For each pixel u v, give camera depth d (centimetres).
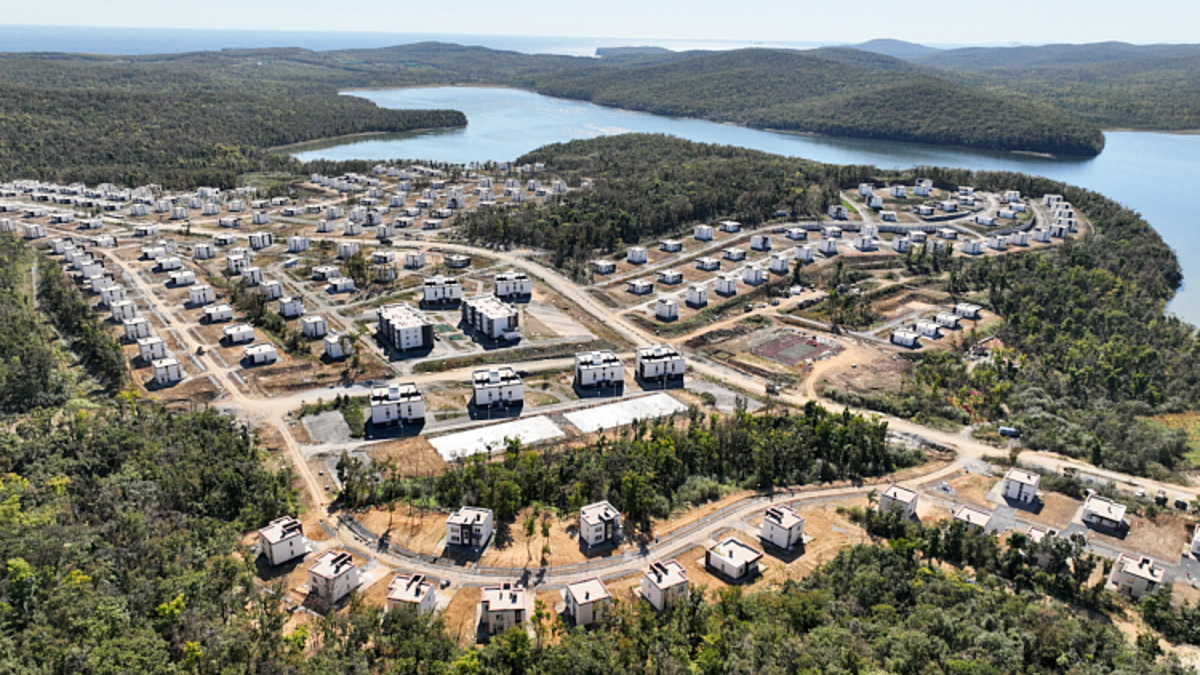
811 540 15038
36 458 15562
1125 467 18225
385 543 14438
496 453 18738
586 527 14425
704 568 14000
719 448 18300
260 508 15088
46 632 9850
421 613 12031
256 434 18900
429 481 16688
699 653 10988
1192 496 17050
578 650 10744
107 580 11562
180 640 10569
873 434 18800
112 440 16438
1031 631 11356
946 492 17238
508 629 11150
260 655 10488
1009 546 14575
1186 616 12456
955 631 11350
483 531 14362
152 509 14312
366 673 10262
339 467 16388
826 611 12025
